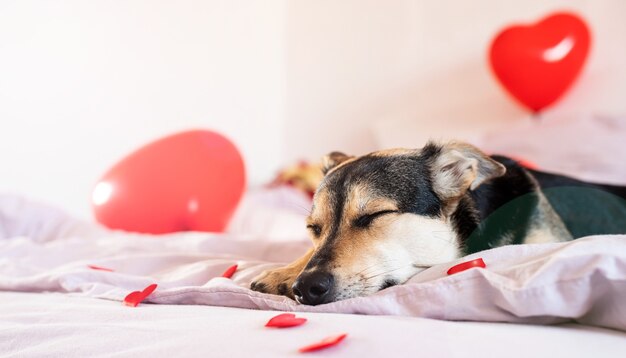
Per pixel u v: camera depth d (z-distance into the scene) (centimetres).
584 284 98
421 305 108
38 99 343
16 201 257
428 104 428
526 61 339
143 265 167
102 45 373
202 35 437
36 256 189
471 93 410
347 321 100
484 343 89
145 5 396
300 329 97
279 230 330
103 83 373
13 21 333
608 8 354
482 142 353
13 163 333
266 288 138
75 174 360
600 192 181
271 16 495
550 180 178
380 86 452
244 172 297
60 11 353
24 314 121
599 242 106
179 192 272
